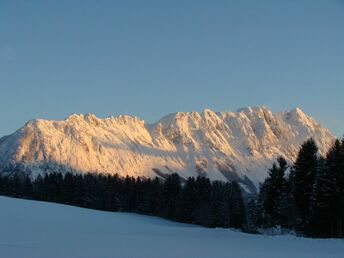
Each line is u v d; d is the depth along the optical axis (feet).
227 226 377.71
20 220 194.59
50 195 497.05
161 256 109.50
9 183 509.76
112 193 503.61
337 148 223.71
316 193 227.61
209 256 113.91
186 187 413.80
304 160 244.83
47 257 98.37
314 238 203.21
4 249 109.40
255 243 171.83
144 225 268.62
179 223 389.39
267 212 282.15
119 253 112.47
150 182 482.69
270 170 282.15
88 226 212.84
